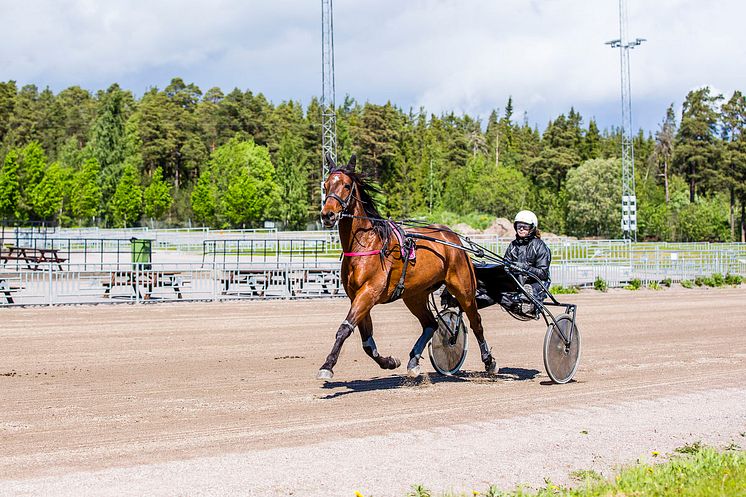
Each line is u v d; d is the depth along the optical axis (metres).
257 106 114.25
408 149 88.88
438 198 89.12
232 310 18.64
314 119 100.50
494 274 9.90
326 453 6.04
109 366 10.76
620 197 80.75
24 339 13.29
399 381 9.75
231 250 40.25
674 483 5.23
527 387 9.31
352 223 8.59
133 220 85.00
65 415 7.56
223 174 87.38
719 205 81.38
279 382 9.61
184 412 7.73
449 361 10.26
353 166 8.71
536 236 10.05
